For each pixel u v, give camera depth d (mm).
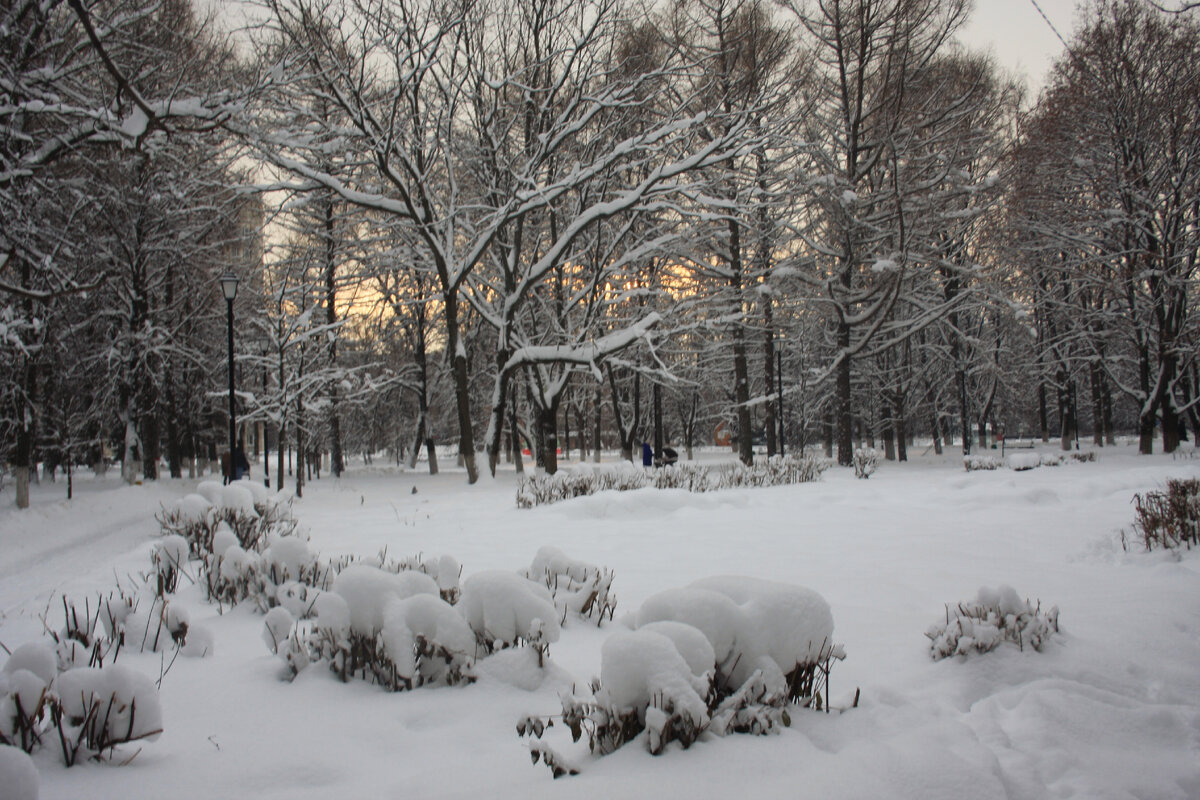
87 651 4320
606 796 2377
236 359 25359
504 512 14148
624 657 2865
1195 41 25844
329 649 4000
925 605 6066
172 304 27891
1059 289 33188
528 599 3986
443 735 3141
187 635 4461
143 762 2865
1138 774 3029
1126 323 30109
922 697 3902
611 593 6715
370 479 32688
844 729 3031
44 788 2621
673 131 24625
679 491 13602
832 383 38375
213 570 6383
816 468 21703
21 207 15609
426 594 3920
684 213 24594
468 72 24547
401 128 23141
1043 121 28906
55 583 8648
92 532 14719
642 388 44438
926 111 30172
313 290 28953
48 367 23328
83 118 16047
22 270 17984
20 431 18891
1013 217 30625
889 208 29734
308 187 23359
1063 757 3139
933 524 11047
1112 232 28500
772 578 7258
